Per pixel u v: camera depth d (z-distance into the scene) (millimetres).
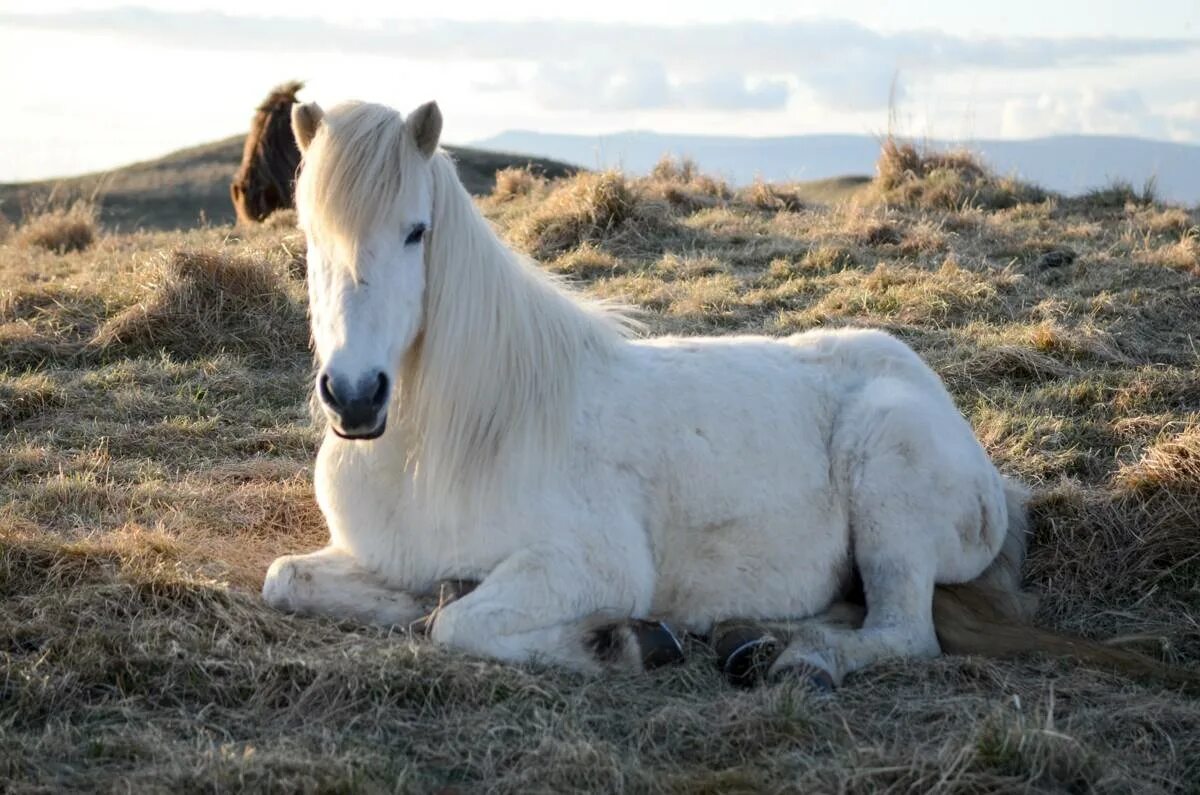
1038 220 11445
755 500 4387
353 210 3744
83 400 7012
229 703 3627
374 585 4316
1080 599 4887
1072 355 7324
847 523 4559
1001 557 4949
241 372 7570
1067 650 4219
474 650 3906
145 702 3613
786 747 3463
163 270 8516
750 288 9266
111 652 3773
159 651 3777
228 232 13023
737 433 4438
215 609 4055
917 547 4434
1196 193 13133
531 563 4059
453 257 4094
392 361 3832
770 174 13930
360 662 3715
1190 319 8039
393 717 3562
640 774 3238
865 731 3607
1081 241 10344
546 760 3307
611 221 10844
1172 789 3418
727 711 3635
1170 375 6781
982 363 7184
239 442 6473
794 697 3607
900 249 10031
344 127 3807
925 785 3207
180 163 34031
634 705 3736
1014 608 4672
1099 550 5043
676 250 10477
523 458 4180
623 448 4324
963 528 4582
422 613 4207
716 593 4367
